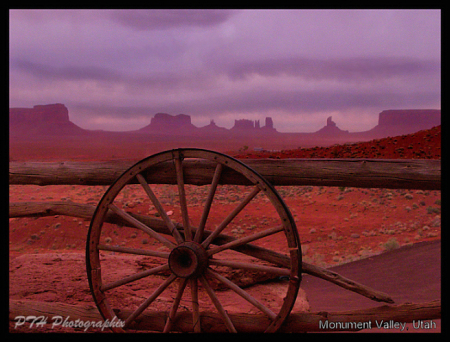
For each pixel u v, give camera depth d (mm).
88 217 4965
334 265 15055
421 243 16406
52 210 5168
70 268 7078
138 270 7109
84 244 19906
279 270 3934
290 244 3820
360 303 8742
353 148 41688
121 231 22094
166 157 4270
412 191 29156
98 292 4430
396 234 20359
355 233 21344
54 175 5070
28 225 22094
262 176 4074
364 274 12164
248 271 6684
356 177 4012
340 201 29406
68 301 5559
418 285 9836
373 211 25938
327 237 20969
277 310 5832
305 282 12227
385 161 3973
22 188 41312
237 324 4270
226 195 33875
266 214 26906
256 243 20578
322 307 8398
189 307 5723
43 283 6188
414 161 3898
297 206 29562
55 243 20047
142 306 4371
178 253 4125
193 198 31969
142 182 4379
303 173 4168
